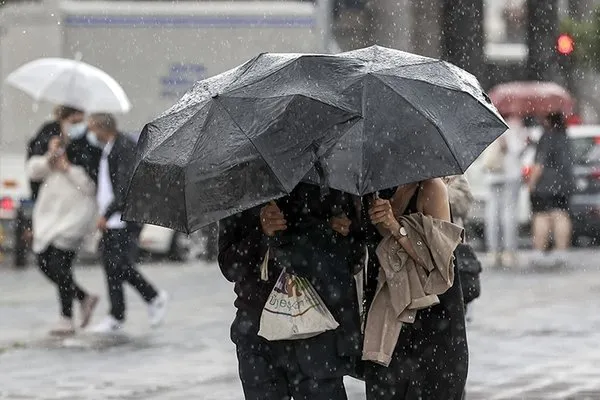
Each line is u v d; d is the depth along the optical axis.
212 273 46.03
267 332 14.43
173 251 51.59
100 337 29.00
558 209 45.56
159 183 13.60
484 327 29.75
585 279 41.38
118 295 29.56
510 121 45.81
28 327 31.03
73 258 29.45
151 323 30.31
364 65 13.98
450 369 14.71
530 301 35.06
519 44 109.75
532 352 26.06
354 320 14.56
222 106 13.62
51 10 57.84
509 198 45.69
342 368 14.56
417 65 14.22
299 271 14.34
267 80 13.82
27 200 50.59
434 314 14.68
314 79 13.77
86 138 29.59
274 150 13.17
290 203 14.59
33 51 58.06
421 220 14.44
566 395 21.48
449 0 79.50
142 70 58.28
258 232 14.74
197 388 22.39
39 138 32.69
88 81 30.30
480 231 52.72
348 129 13.33
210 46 58.53
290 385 14.76
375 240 14.73
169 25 58.34
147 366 24.91
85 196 29.48
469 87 14.27
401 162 13.27
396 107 13.50
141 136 14.21
